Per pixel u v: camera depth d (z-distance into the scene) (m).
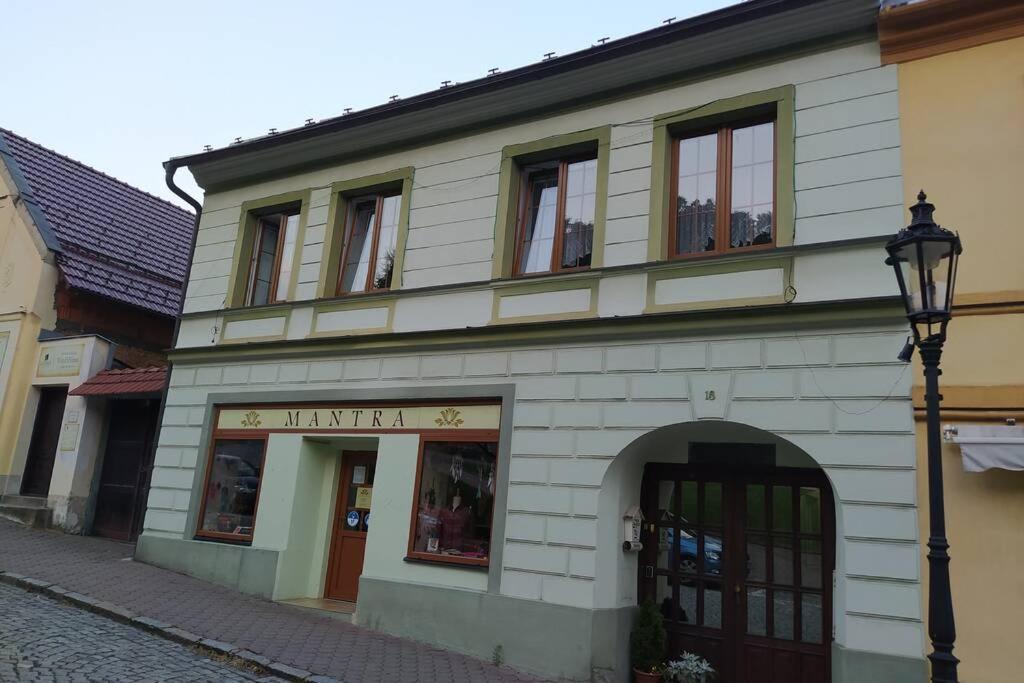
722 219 8.46
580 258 9.37
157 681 6.56
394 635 9.12
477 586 8.80
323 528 10.94
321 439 10.87
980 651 6.21
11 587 9.66
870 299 7.14
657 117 8.95
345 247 11.62
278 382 11.27
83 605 8.97
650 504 8.99
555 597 8.20
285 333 11.49
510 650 8.29
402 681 7.29
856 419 7.09
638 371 8.30
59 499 14.28
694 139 8.92
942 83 7.47
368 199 11.64
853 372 7.20
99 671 6.62
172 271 18.38
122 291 16.44
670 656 8.51
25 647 7.08
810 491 8.20
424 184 10.73
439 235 10.38
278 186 12.44
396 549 9.55
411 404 9.96
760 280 7.91
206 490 11.66
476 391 9.34
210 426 11.85
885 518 6.77
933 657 4.65
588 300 8.91
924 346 5.12
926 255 5.17
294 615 9.65
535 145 9.81
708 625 8.41
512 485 8.79
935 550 4.78
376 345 10.36
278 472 10.94
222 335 12.25
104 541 13.73
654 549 8.86
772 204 8.24
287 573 10.48
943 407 6.71
